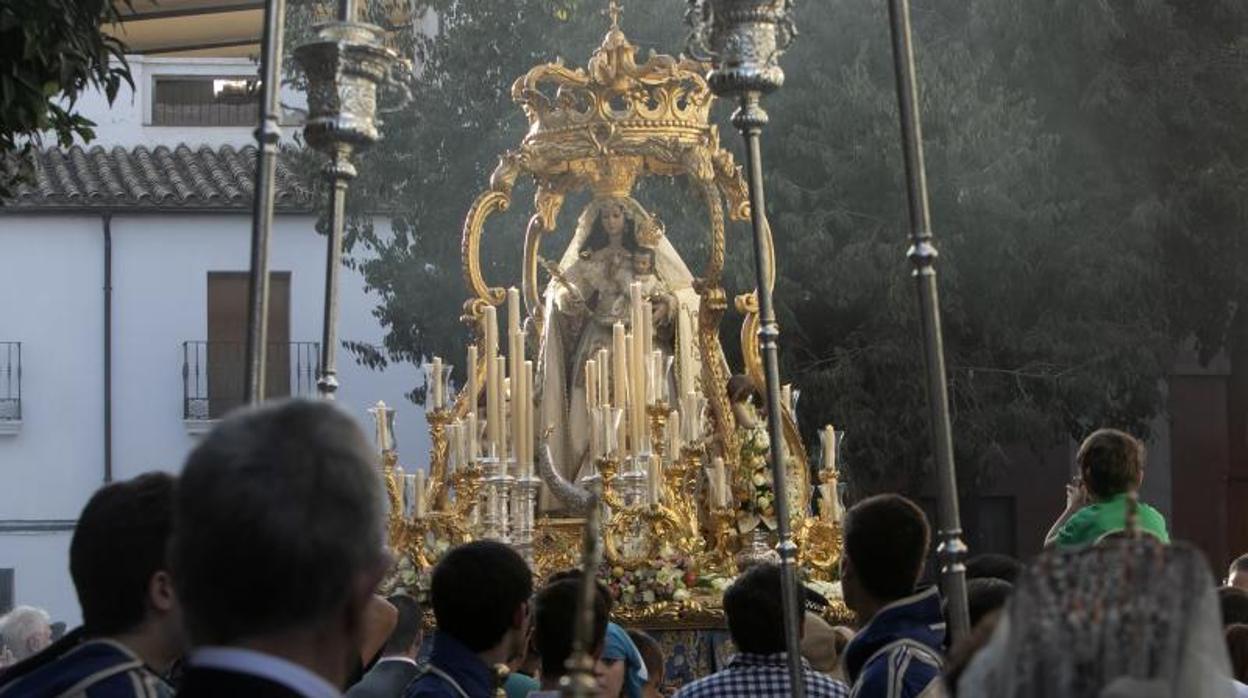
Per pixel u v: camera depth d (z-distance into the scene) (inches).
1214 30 1198.3
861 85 1080.2
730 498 590.2
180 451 1434.5
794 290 1065.5
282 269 1439.5
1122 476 412.5
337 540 152.6
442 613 292.4
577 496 608.1
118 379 1430.9
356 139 263.7
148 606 219.9
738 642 338.0
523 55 1143.6
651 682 468.1
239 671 151.7
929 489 1328.7
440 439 587.2
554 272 632.4
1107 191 1145.4
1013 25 1124.5
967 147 1090.7
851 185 1101.7
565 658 325.7
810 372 1103.0
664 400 581.0
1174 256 1179.9
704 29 273.1
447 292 1160.8
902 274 1082.7
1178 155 1170.0
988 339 1128.2
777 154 1108.5
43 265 1425.9
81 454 1423.5
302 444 153.9
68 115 516.4
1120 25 1145.4
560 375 631.2
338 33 265.3
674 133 625.0
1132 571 157.3
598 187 639.8
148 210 1432.1
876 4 1107.3
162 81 1558.8
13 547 1416.1
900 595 302.7
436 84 1163.3
